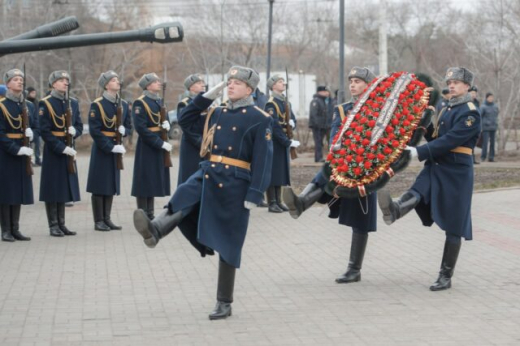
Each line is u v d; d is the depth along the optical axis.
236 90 7.00
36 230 11.68
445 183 7.98
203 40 36.41
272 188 13.14
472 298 7.63
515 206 13.47
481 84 26.36
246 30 38.16
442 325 6.75
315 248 10.16
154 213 13.23
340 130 7.79
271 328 6.69
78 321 6.92
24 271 8.92
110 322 6.89
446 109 8.17
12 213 10.79
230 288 7.01
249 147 6.98
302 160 22.48
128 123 12.62
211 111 7.19
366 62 46.81
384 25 22.66
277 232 11.31
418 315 7.05
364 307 7.33
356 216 8.19
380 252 9.84
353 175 7.50
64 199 11.10
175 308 7.35
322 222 12.12
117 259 9.56
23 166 10.76
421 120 7.81
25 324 6.83
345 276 8.32
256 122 6.96
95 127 11.55
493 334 6.48
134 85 35.53
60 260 9.52
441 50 44.41
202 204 6.84
